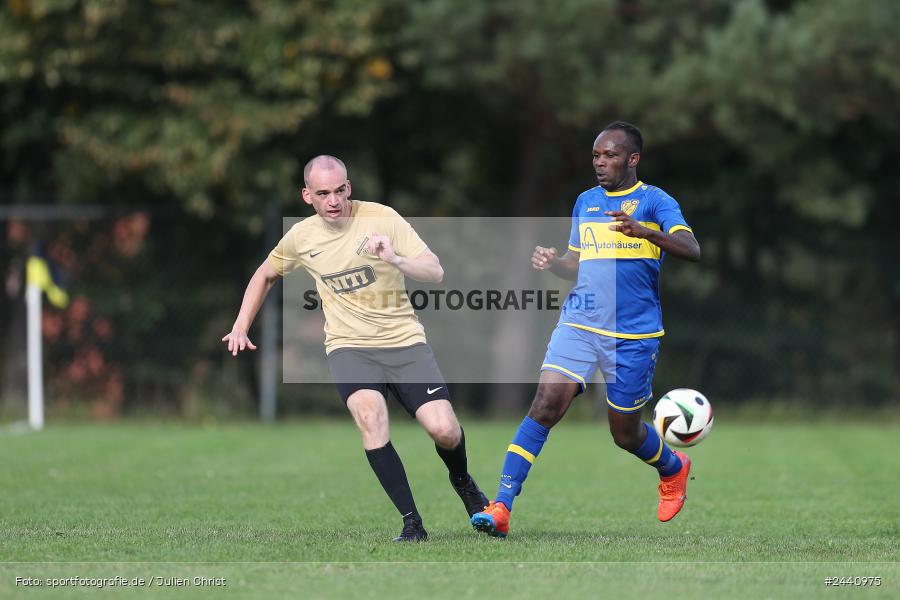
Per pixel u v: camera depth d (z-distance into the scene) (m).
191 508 29.42
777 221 67.44
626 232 22.47
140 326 62.09
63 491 33.00
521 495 33.22
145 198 65.88
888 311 66.56
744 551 22.39
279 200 62.69
